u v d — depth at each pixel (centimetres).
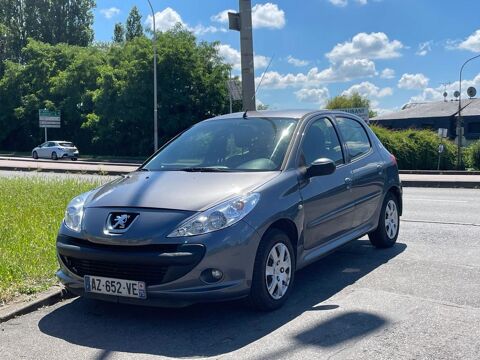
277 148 568
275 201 503
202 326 472
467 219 1030
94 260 468
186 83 4416
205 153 594
